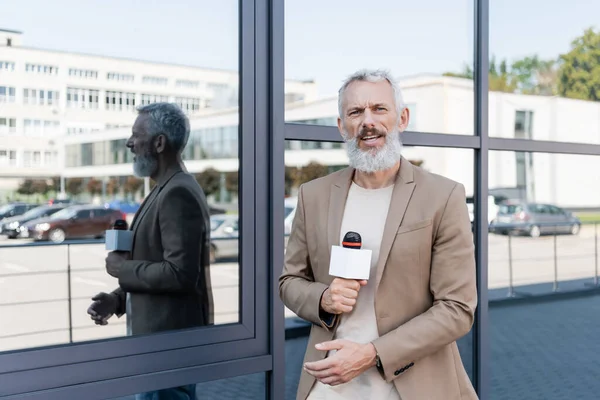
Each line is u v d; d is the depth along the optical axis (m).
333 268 1.45
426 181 1.53
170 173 2.27
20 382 1.86
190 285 2.27
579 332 3.65
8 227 1.99
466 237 1.48
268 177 2.36
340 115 1.58
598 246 3.72
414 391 1.45
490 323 3.33
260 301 2.34
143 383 2.03
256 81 2.33
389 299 1.49
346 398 1.52
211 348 2.22
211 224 2.30
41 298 2.02
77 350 1.97
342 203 1.59
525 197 3.40
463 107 3.04
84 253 2.11
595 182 3.65
